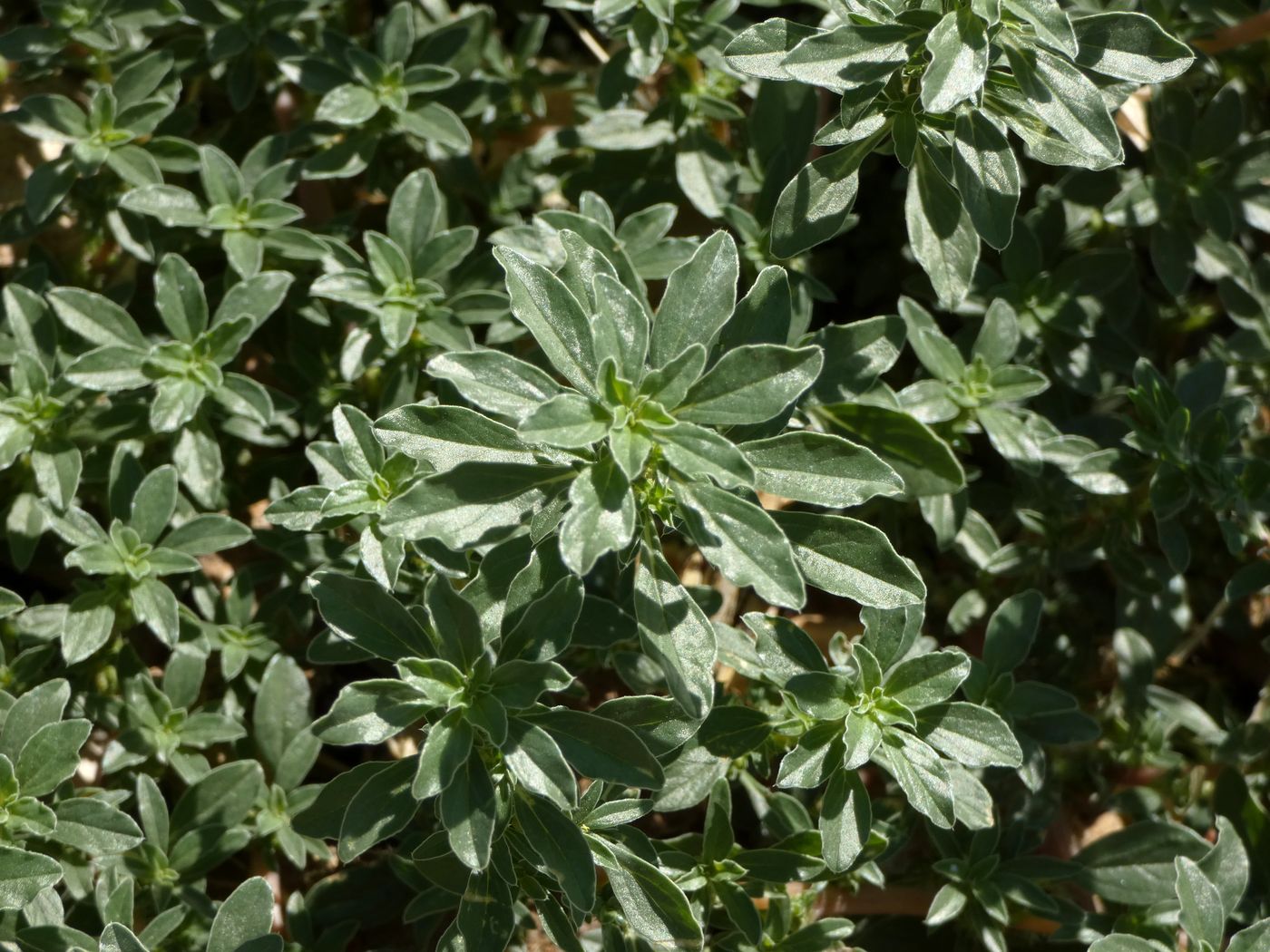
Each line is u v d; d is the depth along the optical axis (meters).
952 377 0.54
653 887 0.48
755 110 0.56
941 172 0.50
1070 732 0.52
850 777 0.49
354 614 0.48
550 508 0.47
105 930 0.48
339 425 0.50
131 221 0.55
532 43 0.59
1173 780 0.55
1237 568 0.58
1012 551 0.55
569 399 0.46
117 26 0.57
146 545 0.52
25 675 0.52
